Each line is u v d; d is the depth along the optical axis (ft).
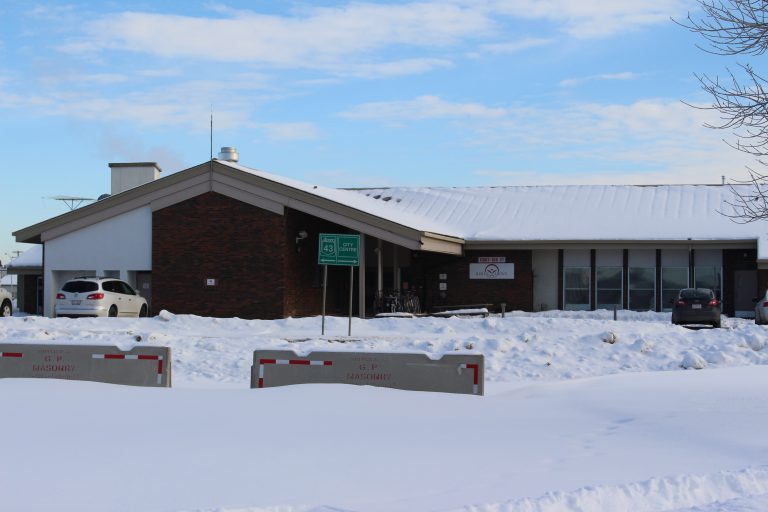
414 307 127.44
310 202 113.29
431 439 30.66
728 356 61.46
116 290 112.16
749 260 129.59
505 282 135.33
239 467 25.80
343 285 142.20
